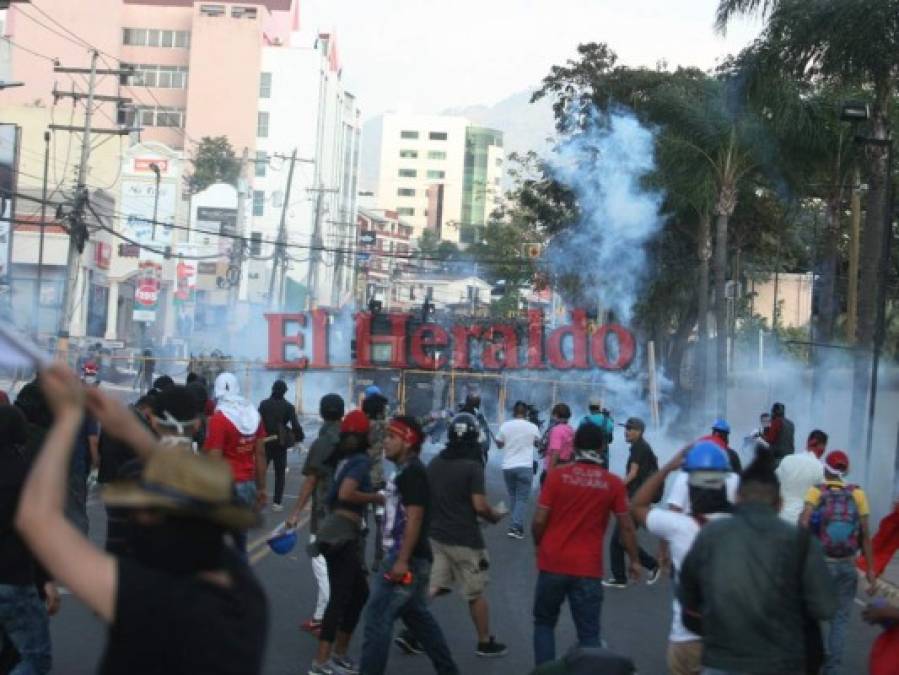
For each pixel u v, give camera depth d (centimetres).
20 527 405
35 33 14200
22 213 7438
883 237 3225
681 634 880
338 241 16100
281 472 2345
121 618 412
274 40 15125
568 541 1092
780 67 3444
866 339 3319
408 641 1273
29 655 900
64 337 4875
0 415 883
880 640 870
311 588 1597
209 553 424
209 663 418
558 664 801
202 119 14262
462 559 1224
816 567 725
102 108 14012
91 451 1434
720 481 873
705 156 4412
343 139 16712
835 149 3953
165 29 14462
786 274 8869
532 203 6619
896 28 3127
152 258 8262
